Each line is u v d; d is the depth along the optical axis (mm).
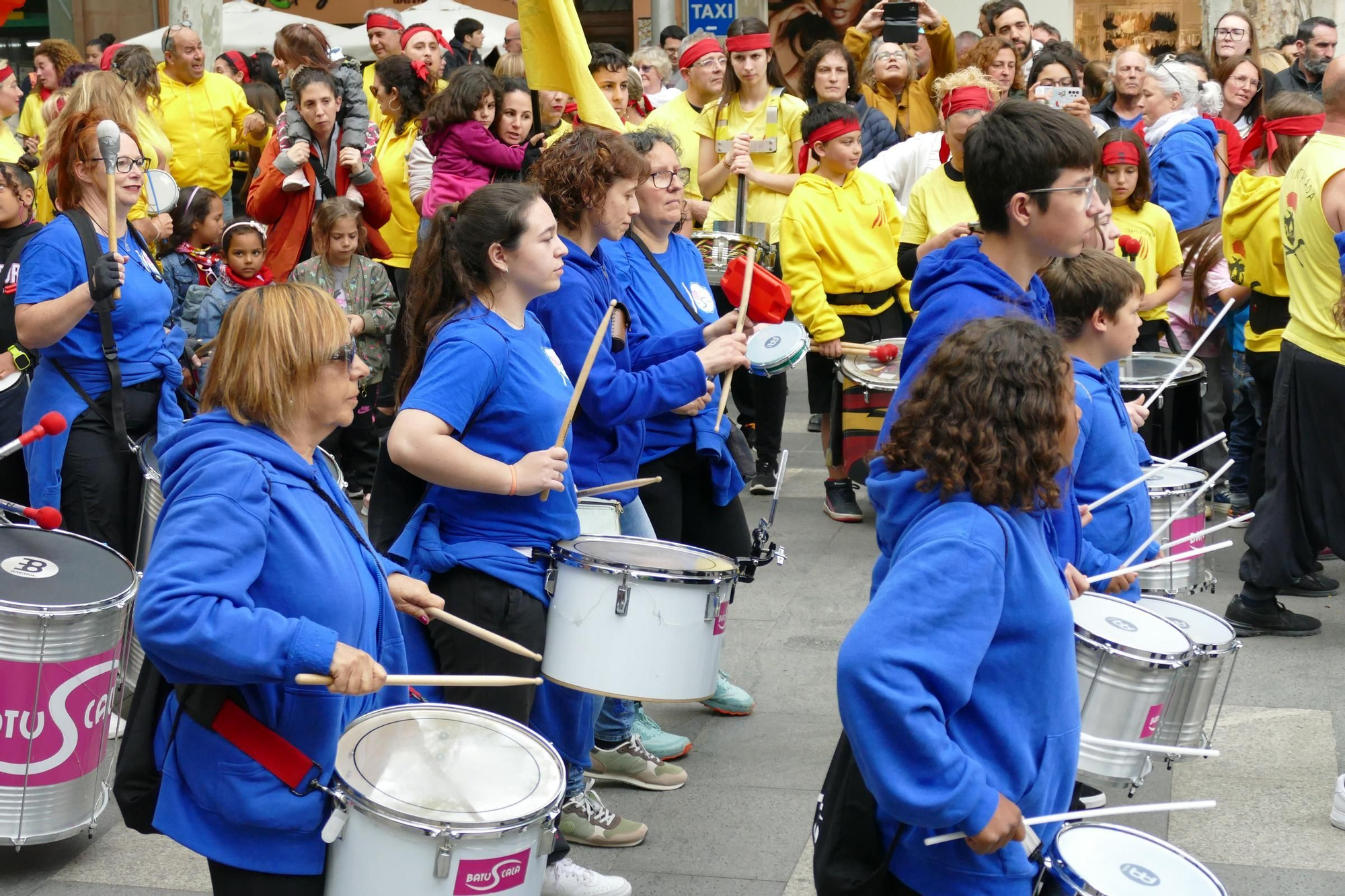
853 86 8977
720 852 3783
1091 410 3492
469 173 6434
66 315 4211
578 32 5555
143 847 3812
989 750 2203
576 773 3762
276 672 2236
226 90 9336
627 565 3088
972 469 2180
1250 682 5000
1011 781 2205
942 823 2100
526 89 6602
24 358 4527
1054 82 8375
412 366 3254
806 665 5180
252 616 2234
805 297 6695
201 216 7410
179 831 2367
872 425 6469
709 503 4348
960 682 2119
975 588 2133
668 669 3109
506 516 3195
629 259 4172
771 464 7484
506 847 2301
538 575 3209
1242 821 3986
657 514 4219
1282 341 5344
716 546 4375
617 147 3703
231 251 6848
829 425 7027
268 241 7066
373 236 7273
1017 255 2945
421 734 2564
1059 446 2223
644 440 4109
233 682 2252
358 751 2457
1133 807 2219
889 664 2094
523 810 2326
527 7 5566
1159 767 4332
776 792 4148
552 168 3693
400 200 7707
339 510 2521
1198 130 7402
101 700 3521
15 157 7824
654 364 4004
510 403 3148
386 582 2604
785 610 5758
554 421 3215
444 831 2242
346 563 2453
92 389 4406
